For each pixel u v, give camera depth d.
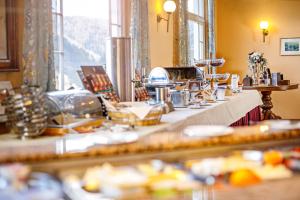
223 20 8.97
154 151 1.34
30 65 2.85
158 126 2.02
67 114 2.02
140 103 2.79
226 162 1.38
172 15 6.20
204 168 1.34
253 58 7.29
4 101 1.82
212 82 4.12
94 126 1.99
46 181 1.19
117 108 2.27
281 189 1.35
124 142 1.39
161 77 3.62
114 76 3.01
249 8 8.80
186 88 3.47
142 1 4.77
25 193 1.14
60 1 3.69
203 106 3.14
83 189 1.33
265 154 1.41
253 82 7.14
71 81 4.00
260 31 8.74
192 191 1.30
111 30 4.60
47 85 3.03
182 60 6.32
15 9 2.75
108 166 1.29
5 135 1.85
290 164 1.39
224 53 8.99
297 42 8.52
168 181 1.27
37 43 2.93
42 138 1.77
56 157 1.23
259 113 5.69
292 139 1.50
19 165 1.19
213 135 1.46
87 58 4.23
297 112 8.61
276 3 8.62
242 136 1.44
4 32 2.66
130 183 1.24
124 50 3.01
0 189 1.12
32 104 1.77
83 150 1.29
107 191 1.24
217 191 1.33
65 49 3.94
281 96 8.69
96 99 2.34
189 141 1.39
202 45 8.12
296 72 8.56
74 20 4.06
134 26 4.65
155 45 5.56
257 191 1.35
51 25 3.08
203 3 8.12
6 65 2.67
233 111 3.69
